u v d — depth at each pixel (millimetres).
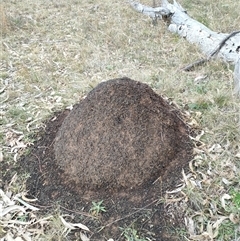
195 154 902
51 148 968
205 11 1821
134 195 824
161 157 869
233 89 1162
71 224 782
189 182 830
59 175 889
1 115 1137
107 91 918
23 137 1037
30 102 1195
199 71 1309
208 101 1102
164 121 914
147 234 750
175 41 1553
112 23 1728
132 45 1543
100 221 782
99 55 1465
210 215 775
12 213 831
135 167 850
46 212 821
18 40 1631
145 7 1811
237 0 1882
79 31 1679
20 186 897
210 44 1436
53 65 1422
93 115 899
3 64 1443
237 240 718
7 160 975
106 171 849
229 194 812
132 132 869
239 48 1314
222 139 955
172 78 1237
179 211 784
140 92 922
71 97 1202
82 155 874
